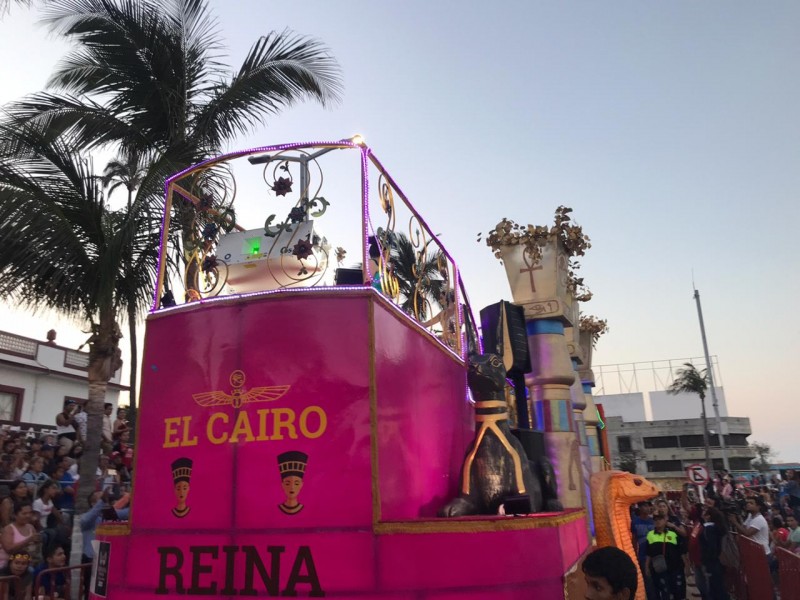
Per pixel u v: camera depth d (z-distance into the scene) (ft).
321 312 14.39
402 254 48.62
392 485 14.05
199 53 38.52
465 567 12.85
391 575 12.62
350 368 13.96
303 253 16.20
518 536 13.64
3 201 27.37
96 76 35.86
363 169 15.79
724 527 35.50
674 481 241.76
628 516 25.12
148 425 15.40
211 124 36.91
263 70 36.88
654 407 287.48
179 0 37.32
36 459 38.58
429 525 12.97
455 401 20.39
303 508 13.20
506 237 28.55
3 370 79.41
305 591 12.64
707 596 37.37
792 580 26.30
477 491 16.94
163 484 14.70
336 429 13.57
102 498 29.58
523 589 13.38
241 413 14.23
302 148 16.78
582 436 34.04
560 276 28.07
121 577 14.58
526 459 18.34
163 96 35.60
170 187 18.95
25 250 27.50
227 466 14.01
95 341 30.94
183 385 15.16
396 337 15.72
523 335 25.00
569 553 16.56
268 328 14.56
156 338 16.03
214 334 15.11
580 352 35.63
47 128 31.50
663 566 34.42
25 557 24.57
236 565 13.24
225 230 20.93
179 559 13.84
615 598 8.98
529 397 27.48
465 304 25.71
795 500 50.47
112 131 33.99
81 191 30.71
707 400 278.26
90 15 34.32
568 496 25.57
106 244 30.73
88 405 30.78
